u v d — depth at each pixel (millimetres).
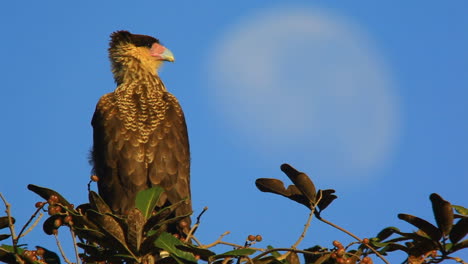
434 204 8016
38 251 8305
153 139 12922
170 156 12891
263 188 9055
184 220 12469
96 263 8352
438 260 8352
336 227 8547
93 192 7961
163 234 7961
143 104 13422
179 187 12758
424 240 8305
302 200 8922
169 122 13258
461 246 8203
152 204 7996
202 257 8398
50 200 8000
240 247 8648
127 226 7664
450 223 8031
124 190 12461
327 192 8617
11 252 7949
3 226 8242
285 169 8609
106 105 13516
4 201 7820
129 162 12625
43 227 8180
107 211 8008
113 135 12914
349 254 8469
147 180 12586
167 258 8062
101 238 7836
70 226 7875
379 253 8203
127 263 8445
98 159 12945
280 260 8328
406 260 8414
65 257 8000
